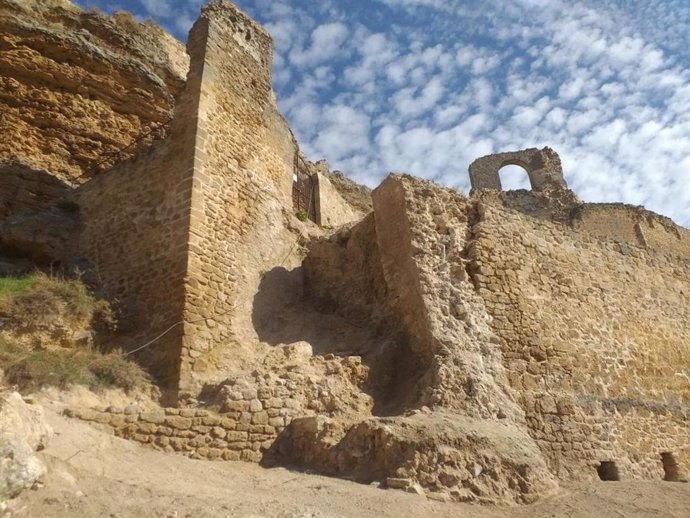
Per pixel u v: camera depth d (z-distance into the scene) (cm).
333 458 774
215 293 1123
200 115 1255
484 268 1123
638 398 1169
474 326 1029
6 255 1213
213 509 521
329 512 582
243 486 668
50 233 1248
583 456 984
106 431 733
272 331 1202
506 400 954
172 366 975
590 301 1248
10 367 791
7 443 448
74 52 1747
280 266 1364
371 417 834
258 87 1533
